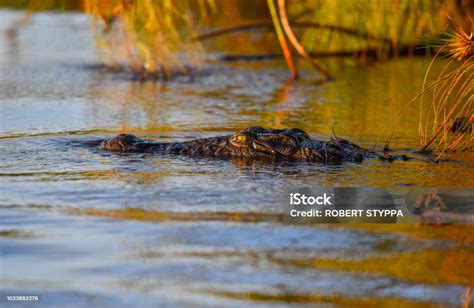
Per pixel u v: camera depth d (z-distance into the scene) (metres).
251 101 43.44
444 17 54.81
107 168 27.25
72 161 28.30
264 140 29.05
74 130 34.69
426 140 32.22
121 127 35.41
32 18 87.06
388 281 17.39
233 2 76.12
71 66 57.12
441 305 16.14
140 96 45.12
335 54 59.88
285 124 36.16
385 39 59.59
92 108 40.97
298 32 62.91
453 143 30.25
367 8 58.56
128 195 23.75
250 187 24.73
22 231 20.33
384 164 27.86
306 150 28.66
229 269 17.95
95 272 17.67
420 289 16.94
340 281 17.31
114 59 58.34
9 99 43.62
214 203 22.97
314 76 53.47
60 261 18.30
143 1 50.72
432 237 20.31
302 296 16.48
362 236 20.34
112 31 55.44
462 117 33.31
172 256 18.69
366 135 33.47
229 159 28.66
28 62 58.94
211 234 20.30
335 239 20.08
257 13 78.00
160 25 51.44
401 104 41.97
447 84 46.00
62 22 84.12
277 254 18.95
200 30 69.12
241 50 65.00
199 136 33.06
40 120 37.28
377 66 57.41
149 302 16.09
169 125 35.94
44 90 47.03
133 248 19.20
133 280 17.27
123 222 21.16
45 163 28.00
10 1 93.31
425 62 58.22
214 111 40.09
